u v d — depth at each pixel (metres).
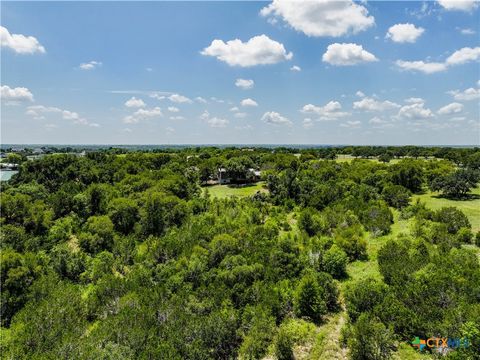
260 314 27.50
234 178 96.38
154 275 36.00
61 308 28.44
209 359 24.77
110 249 46.47
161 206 56.00
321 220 51.00
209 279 33.75
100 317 29.61
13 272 33.56
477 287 25.94
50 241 48.50
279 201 66.75
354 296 29.59
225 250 38.34
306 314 30.22
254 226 48.25
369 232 49.00
